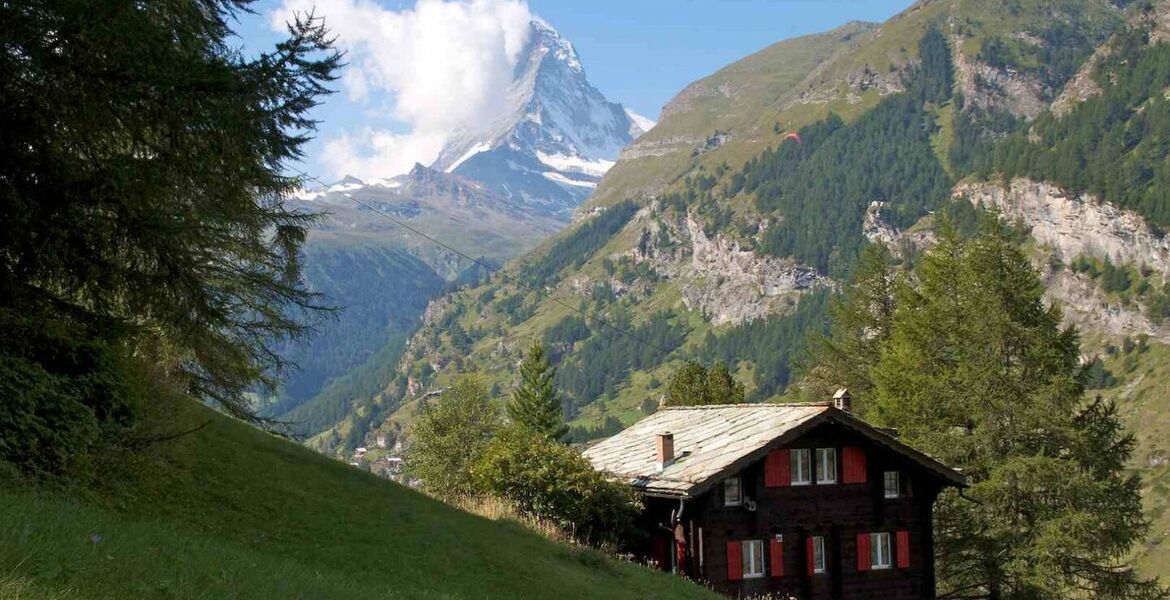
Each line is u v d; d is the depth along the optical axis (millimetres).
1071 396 44406
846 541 37281
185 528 17156
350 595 14961
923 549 38656
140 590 10984
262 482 22625
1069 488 42531
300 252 25766
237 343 25031
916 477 39000
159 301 17984
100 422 17703
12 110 15234
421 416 75375
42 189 15703
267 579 13727
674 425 45188
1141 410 179500
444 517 27062
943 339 49188
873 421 54344
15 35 14250
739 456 34750
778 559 35938
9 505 12203
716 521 35438
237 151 17875
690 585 29406
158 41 15555
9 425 14922
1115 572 43656
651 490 36188
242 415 29094
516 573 23328
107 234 16516
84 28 14508
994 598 45219
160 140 17500
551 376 85938
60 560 10844
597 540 34750
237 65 16547
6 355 15555
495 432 71812
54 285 17500
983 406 45500
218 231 19906
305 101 17609
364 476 29062
